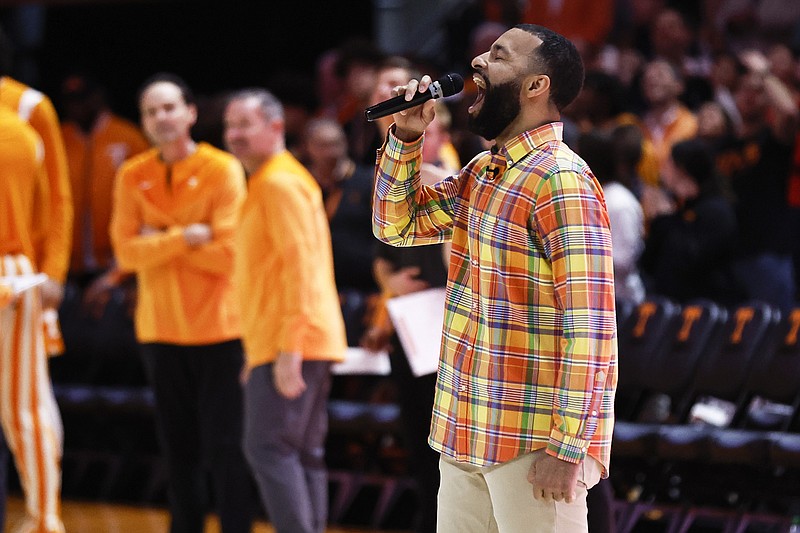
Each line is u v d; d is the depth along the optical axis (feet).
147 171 50.24
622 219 56.85
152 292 49.55
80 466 65.26
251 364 45.65
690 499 52.21
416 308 42.24
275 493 44.96
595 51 78.02
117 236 50.65
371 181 65.72
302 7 88.38
